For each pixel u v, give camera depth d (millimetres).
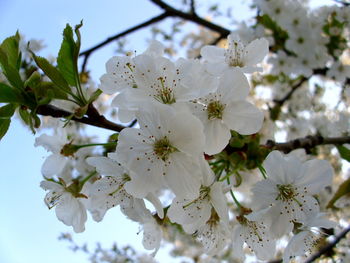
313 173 138
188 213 134
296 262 250
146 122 125
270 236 136
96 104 383
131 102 129
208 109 137
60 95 134
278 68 327
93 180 187
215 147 135
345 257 257
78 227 151
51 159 162
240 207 151
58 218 152
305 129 356
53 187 152
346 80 335
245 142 144
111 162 141
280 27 322
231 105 136
